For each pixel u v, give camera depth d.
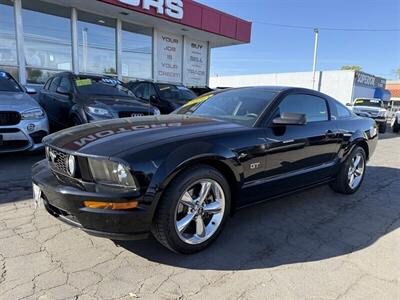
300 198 4.65
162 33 14.29
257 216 3.90
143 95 9.89
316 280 2.60
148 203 2.53
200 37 15.42
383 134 16.66
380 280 2.63
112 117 6.44
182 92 10.26
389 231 3.61
